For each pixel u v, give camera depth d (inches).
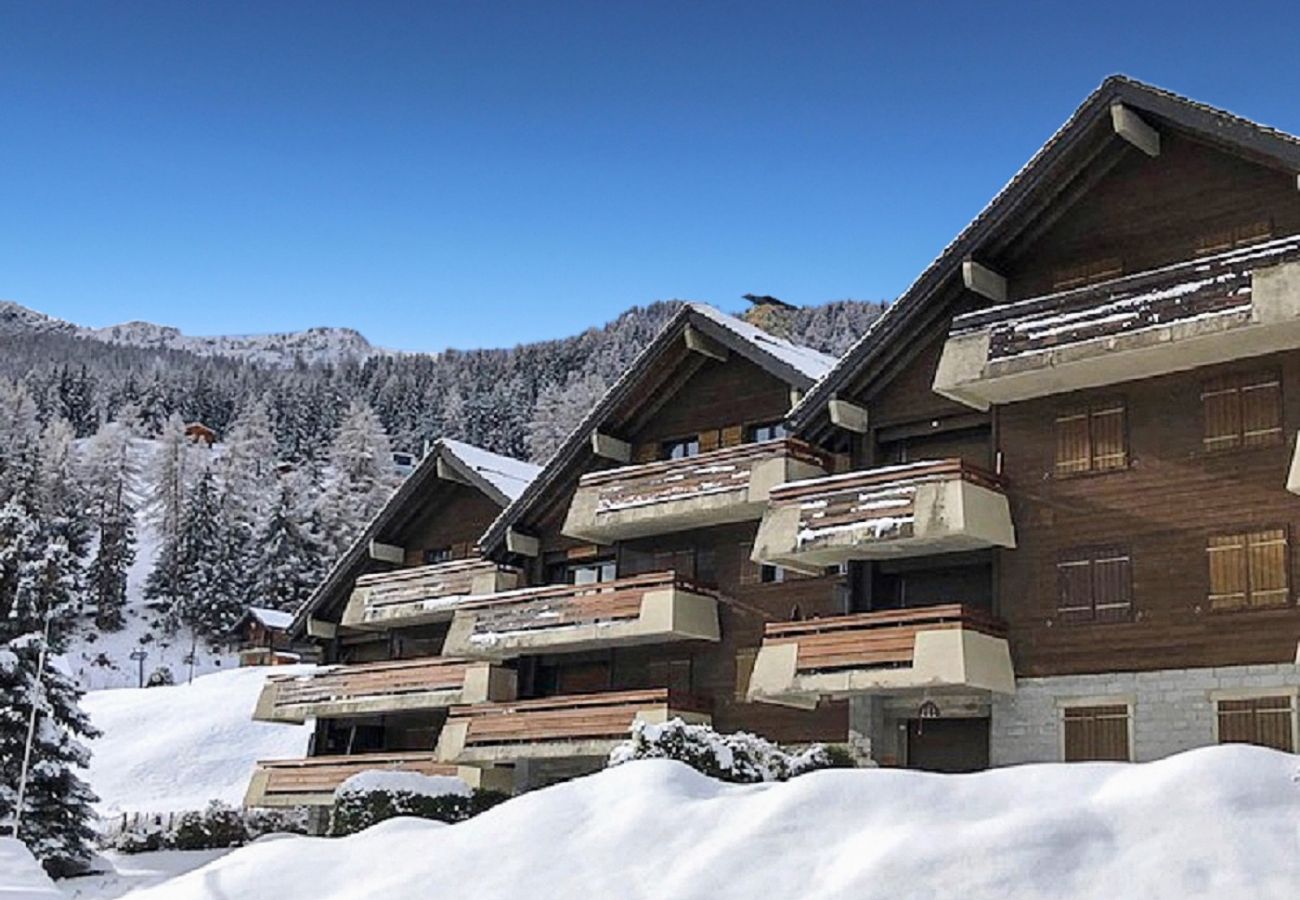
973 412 1080.2
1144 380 998.4
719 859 515.8
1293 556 908.6
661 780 603.5
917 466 1033.5
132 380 7790.4
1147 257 1015.6
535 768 1321.4
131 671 3678.6
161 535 4960.6
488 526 1547.7
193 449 5315.0
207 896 578.9
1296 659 880.9
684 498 1210.6
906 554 1079.6
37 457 4731.8
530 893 526.9
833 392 1121.4
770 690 1063.6
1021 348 1003.3
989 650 997.2
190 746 2425.0
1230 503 941.2
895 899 465.7
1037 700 989.8
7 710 1330.0
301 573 3978.8
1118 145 1030.4
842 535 1052.5
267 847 631.8
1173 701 934.4
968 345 1032.8
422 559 1601.9
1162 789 499.5
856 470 1136.2
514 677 1366.9
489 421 6141.7
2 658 1349.7
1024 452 1042.7
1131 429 995.9
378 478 4544.8
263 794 1539.1
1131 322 954.7
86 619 3976.4
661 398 1331.2
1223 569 933.8
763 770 919.7
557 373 7445.9
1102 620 976.3
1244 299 908.6
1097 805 500.7
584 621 1254.3
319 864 595.5
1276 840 460.8
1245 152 965.2
